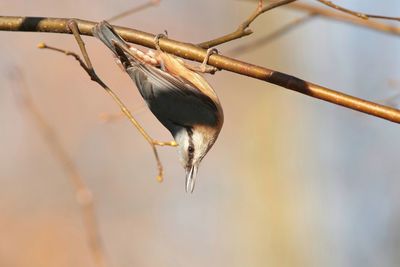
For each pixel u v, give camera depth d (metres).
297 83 6.83
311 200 14.66
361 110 6.71
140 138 15.22
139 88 7.95
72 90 14.95
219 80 15.03
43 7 14.73
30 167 15.09
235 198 14.89
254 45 9.45
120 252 14.82
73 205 15.04
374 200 14.61
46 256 14.69
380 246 14.41
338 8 7.13
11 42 14.86
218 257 14.79
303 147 14.79
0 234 14.80
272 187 14.70
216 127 8.58
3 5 14.56
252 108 14.91
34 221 14.94
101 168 15.12
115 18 8.05
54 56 14.91
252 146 14.87
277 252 14.56
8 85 14.74
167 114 8.34
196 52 7.26
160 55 7.83
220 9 15.03
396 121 6.64
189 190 8.62
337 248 14.49
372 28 9.48
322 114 14.89
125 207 15.16
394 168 14.61
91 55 14.97
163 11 15.07
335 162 14.82
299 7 9.41
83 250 14.77
